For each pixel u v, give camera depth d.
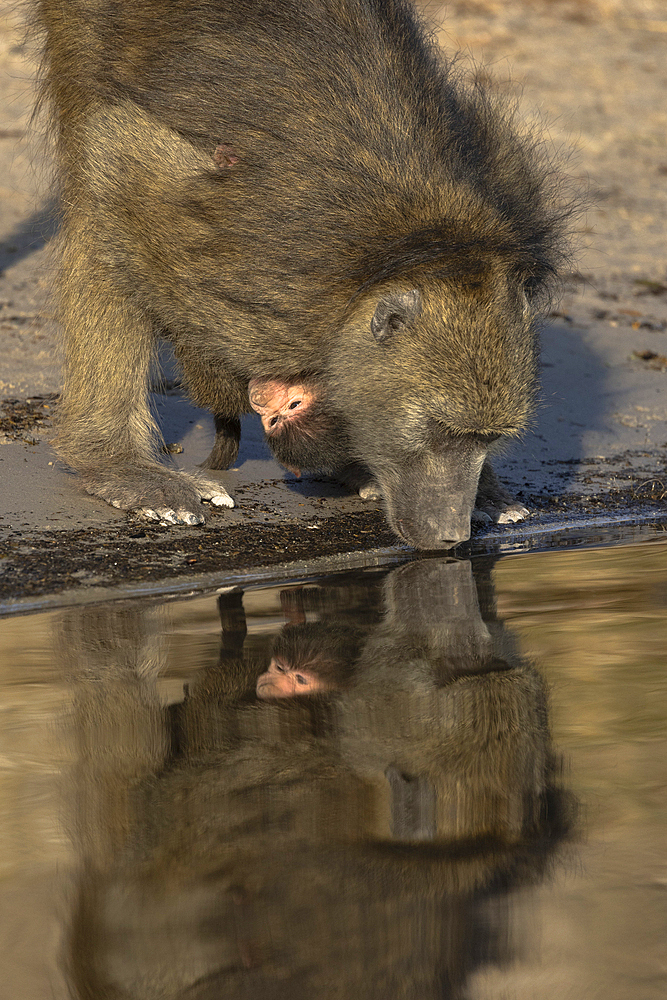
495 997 5.04
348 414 10.70
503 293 10.11
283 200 10.02
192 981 5.24
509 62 39.34
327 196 10.02
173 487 12.31
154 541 11.52
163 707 7.83
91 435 12.30
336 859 6.01
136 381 12.22
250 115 10.09
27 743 7.21
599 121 35.72
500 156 11.28
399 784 6.88
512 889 5.80
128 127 10.49
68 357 12.25
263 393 11.08
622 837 6.31
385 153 10.12
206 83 10.24
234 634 9.27
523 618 9.79
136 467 12.47
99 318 11.75
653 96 38.16
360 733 7.55
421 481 10.67
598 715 7.95
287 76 10.12
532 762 7.14
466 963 5.23
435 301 9.99
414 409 10.24
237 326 10.39
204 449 14.48
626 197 30.30
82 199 11.42
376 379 10.28
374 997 5.09
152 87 10.48
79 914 5.61
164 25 10.58
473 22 42.91
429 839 6.24
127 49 10.77
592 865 6.03
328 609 9.98
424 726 7.73
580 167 32.06
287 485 13.61
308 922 5.54
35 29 12.66
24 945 5.39
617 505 13.83
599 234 27.34
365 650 9.05
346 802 6.60
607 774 7.07
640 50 42.34
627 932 5.47
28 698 7.88
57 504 12.13
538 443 15.81
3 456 13.18
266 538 11.93
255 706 7.97
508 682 8.46
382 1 10.91
